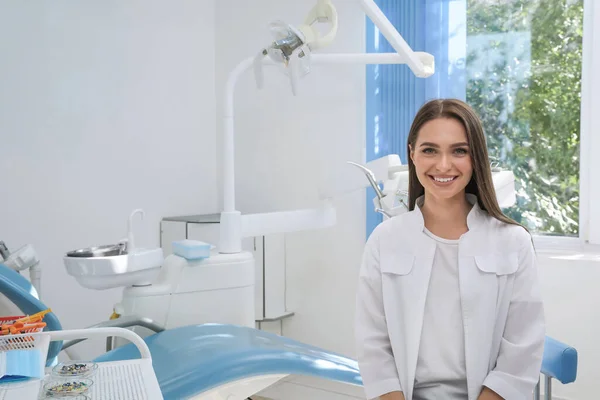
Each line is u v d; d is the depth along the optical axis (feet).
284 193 13.47
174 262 9.48
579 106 10.86
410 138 5.16
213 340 8.38
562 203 11.13
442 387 4.88
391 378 4.91
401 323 4.98
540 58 11.16
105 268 8.56
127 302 9.23
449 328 4.85
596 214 10.61
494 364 4.91
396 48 9.25
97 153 12.00
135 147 12.69
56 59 11.32
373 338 5.06
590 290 10.38
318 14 8.73
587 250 10.81
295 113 13.24
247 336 8.71
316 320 13.06
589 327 10.41
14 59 10.69
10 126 10.65
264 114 13.65
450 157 4.87
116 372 5.23
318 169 13.00
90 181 11.89
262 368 7.91
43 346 5.19
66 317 11.57
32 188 10.98
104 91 12.12
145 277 9.14
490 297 4.83
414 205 5.41
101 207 12.09
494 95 11.60
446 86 11.39
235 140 14.08
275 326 13.38
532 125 11.30
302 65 8.15
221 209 14.40
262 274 12.81
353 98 12.50
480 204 5.20
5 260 8.31
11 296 6.73
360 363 5.08
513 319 4.94
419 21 11.48
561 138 11.06
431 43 11.41
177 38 13.53
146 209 12.94
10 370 4.63
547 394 7.57
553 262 10.63
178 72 13.56
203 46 14.11
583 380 10.50
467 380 4.76
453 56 11.35
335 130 12.76
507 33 11.42
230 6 14.07
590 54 10.62
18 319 5.65
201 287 9.57
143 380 4.96
